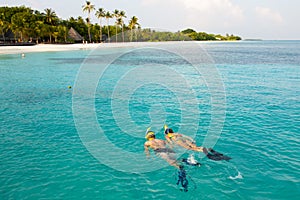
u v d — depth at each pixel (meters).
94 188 5.75
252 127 9.35
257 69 27.62
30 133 8.87
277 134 8.73
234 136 8.48
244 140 8.18
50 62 33.25
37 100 13.73
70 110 11.65
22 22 69.44
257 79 20.72
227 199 5.35
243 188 5.71
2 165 6.68
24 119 10.43
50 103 13.07
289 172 6.34
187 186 5.78
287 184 5.85
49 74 23.75
